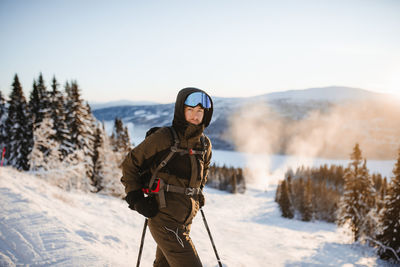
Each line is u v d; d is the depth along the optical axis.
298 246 17.95
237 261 7.60
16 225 4.43
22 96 27.77
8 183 7.50
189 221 2.19
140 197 2.10
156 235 2.11
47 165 22.41
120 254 4.71
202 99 2.15
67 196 10.63
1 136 27.58
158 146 2.08
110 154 31.61
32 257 3.48
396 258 19.19
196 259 2.05
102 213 9.64
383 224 21.14
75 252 3.76
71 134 28.20
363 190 28.17
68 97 29.55
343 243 23.81
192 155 2.16
